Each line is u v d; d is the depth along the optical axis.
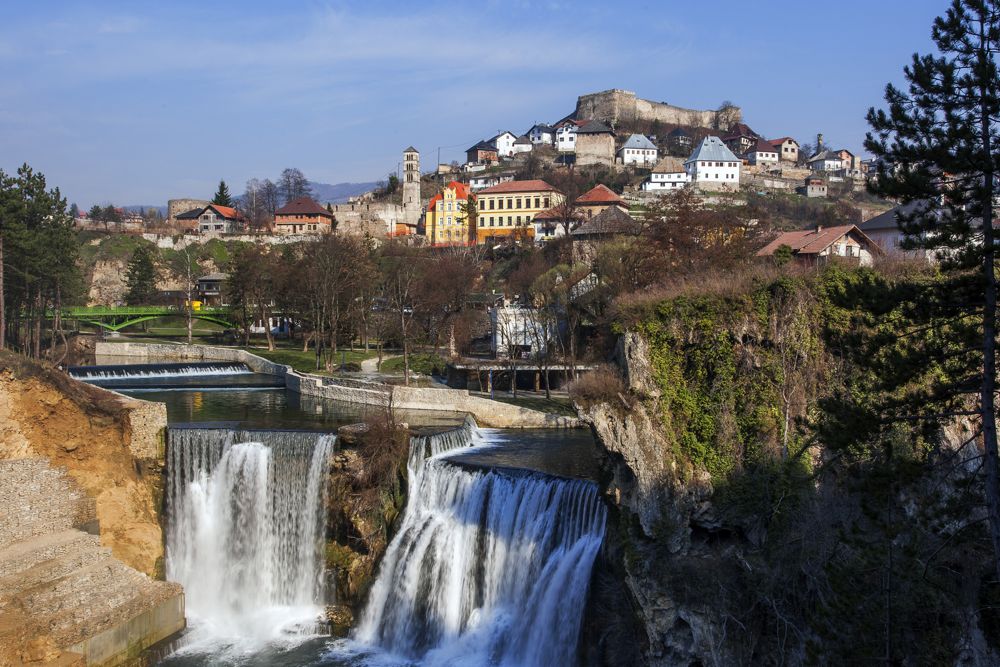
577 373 73.75
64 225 100.00
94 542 44.88
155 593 43.38
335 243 108.31
